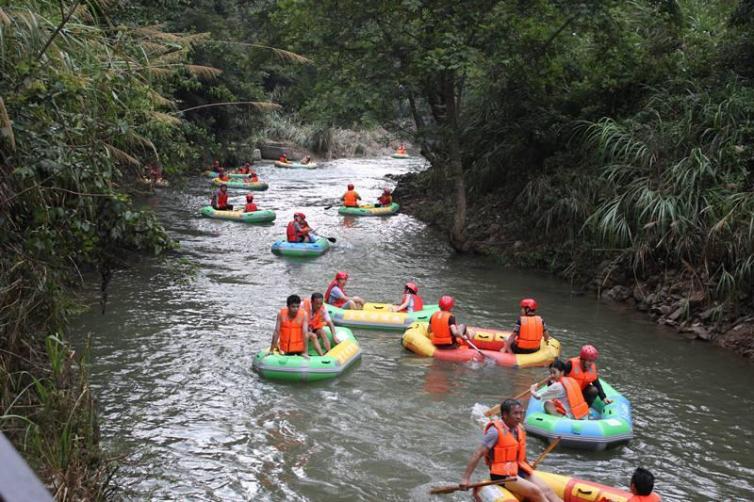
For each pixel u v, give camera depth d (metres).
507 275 15.28
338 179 33.12
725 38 16.00
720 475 7.18
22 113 6.50
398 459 7.25
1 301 6.24
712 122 13.48
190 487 6.57
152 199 24.38
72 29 6.88
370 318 11.58
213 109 32.72
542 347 10.21
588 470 7.21
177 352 10.02
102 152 7.12
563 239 15.91
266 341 10.63
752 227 10.94
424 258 16.73
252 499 6.44
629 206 13.64
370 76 15.95
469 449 7.52
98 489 5.65
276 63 21.88
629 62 16.89
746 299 11.35
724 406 8.89
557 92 18.56
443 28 15.36
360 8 15.66
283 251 16.45
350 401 8.65
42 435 5.78
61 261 7.12
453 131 16.84
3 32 5.99
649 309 12.64
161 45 7.91
